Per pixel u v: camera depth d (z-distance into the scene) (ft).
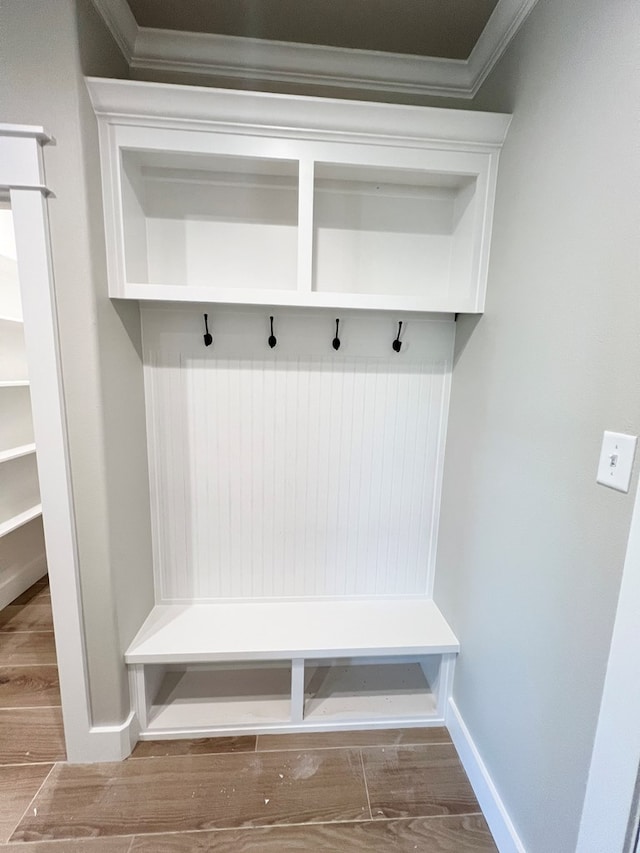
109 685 4.59
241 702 5.43
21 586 8.05
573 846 3.03
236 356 5.32
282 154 4.24
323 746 4.98
